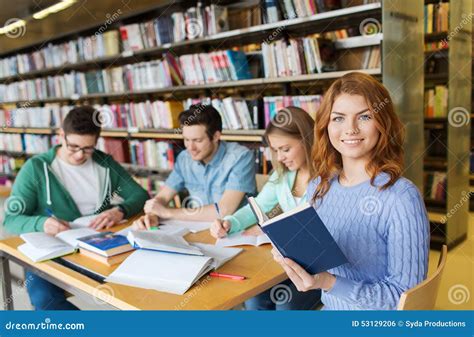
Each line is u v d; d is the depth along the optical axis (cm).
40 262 158
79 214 228
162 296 124
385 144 118
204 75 391
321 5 309
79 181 230
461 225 390
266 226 101
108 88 493
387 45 285
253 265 147
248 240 173
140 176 487
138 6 446
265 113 357
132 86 463
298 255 106
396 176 117
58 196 222
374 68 305
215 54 376
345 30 340
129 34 451
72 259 160
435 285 108
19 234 198
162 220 209
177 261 143
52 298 205
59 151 232
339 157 131
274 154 192
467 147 394
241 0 379
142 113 461
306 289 109
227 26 383
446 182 374
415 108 331
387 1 280
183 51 436
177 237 167
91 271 147
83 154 222
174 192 254
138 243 154
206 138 223
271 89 382
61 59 546
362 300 112
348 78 120
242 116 370
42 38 600
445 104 419
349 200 124
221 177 232
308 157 185
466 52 375
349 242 122
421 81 338
